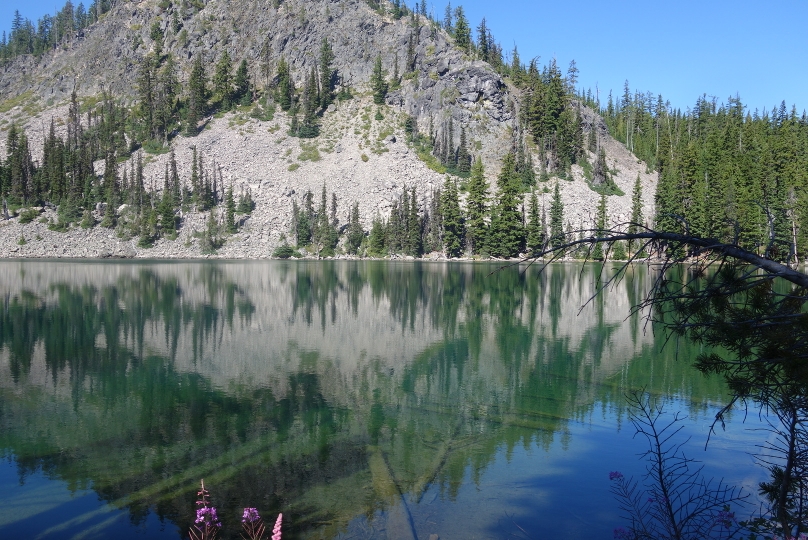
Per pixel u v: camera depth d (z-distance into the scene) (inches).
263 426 681.6
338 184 5841.5
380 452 591.2
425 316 1596.9
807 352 268.8
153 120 6574.8
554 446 602.9
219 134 6747.1
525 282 2783.0
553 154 6176.2
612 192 5787.4
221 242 5108.3
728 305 286.2
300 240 5137.8
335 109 7244.1
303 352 1112.8
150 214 5221.5
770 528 374.0
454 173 6043.3
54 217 5319.9
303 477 530.6
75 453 594.2
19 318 1482.5
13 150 5900.6
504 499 475.5
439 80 7047.2
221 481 523.2
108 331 1318.9
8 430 663.8
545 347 1170.0
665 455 566.3
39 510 470.0
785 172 4062.5
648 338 1267.2
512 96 7076.8
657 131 7190.0
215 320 1489.9
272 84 7706.7
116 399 792.9
